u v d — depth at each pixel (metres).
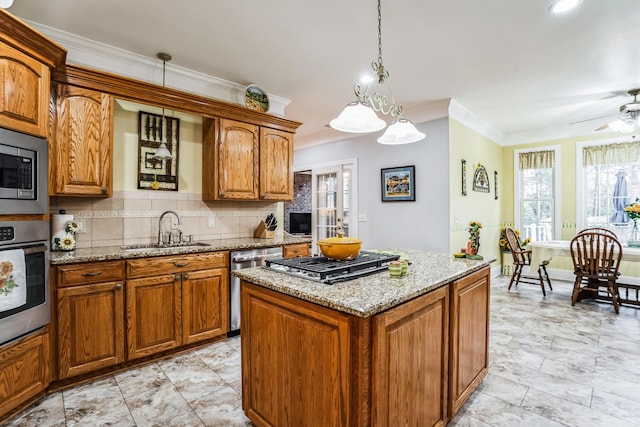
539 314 3.60
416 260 2.11
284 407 1.48
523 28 2.44
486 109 4.44
